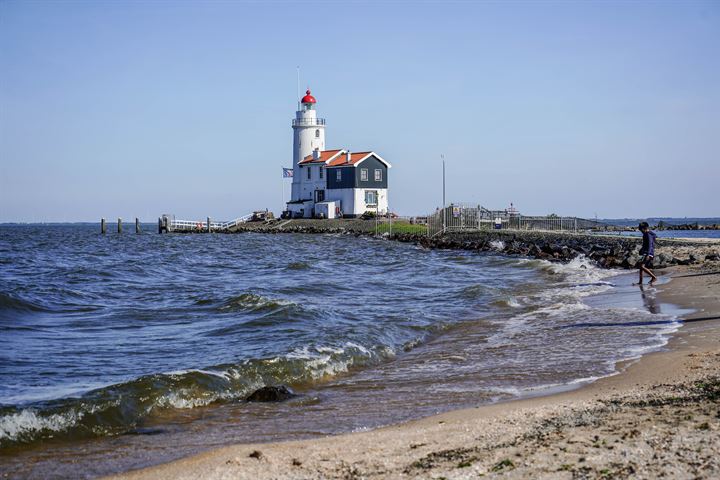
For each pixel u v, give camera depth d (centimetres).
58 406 1095
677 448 719
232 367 1367
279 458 808
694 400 924
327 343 1655
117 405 1120
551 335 1728
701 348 1372
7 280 3472
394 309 2361
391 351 1648
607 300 2322
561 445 766
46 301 2562
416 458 779
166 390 1205
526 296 2581
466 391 1202
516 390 1175
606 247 4659
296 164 9525
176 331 1952
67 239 9338
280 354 1522
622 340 1567
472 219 7694
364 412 1098
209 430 1034
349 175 8788
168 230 10394
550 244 5244
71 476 838
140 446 960
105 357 1589
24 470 864
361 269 4219
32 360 1551
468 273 3766
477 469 715
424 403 1133
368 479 718
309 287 3069
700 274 2897
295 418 1085
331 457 805
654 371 1195
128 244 7612
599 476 663
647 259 2644
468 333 1875
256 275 3919
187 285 3294
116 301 2692
